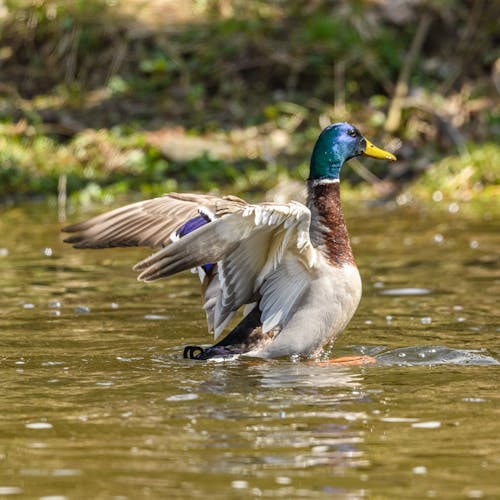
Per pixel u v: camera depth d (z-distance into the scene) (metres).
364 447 7.30
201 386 8.85
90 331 10.88
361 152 10.76
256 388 8.79
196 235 8.73
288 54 23.45
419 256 14.71
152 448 7.29
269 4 25.22
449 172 20.22
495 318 11.30
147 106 22.91
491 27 24.09
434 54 23.92
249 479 6.72
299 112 22.30
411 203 19.27
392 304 12.05
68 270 14.12
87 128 22.25
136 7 25.03
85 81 23.92
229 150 21.45
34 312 11.70
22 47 24.59
